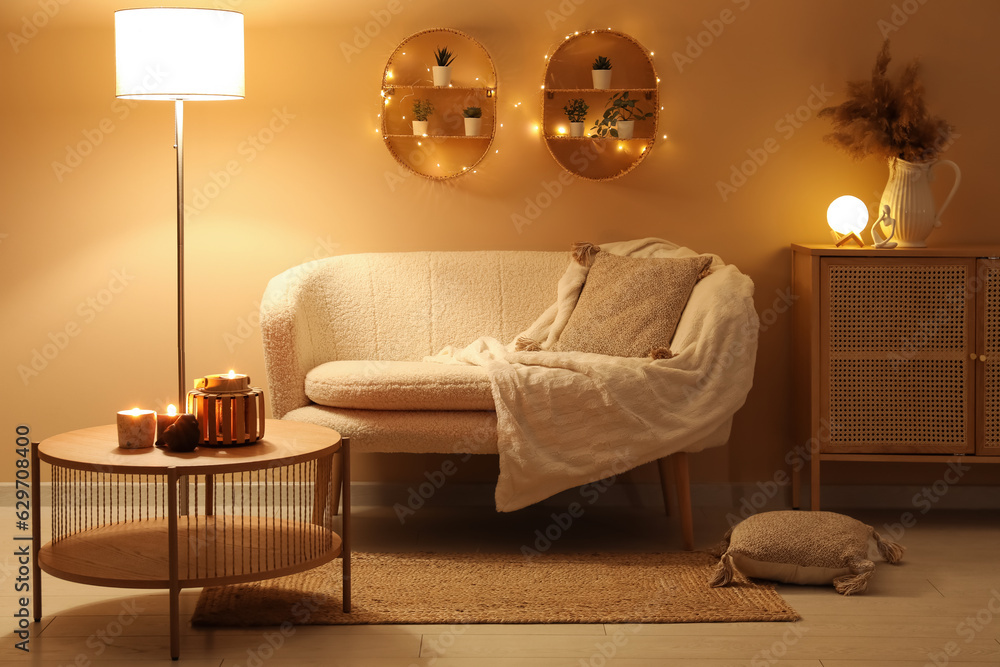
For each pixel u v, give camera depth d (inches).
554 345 128.4
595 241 143.3
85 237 141.7
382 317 137.1
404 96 142.1
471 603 99.3
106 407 143.5
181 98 117.6
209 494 111.9
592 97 143.5
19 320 142.3
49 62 139.4
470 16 140.4
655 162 142.3
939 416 129.0
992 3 139.0
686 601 100.1
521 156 142.6
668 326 125.0
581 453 113.0
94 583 87.0
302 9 139.9
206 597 100.3
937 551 119.9
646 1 139.9
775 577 106.3
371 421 116.9
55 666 85.0
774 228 142.5
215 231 142.4
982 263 127.3
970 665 85.8
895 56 140.0
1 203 140.9
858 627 94.6
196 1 139.3
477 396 115.8
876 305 128.6
